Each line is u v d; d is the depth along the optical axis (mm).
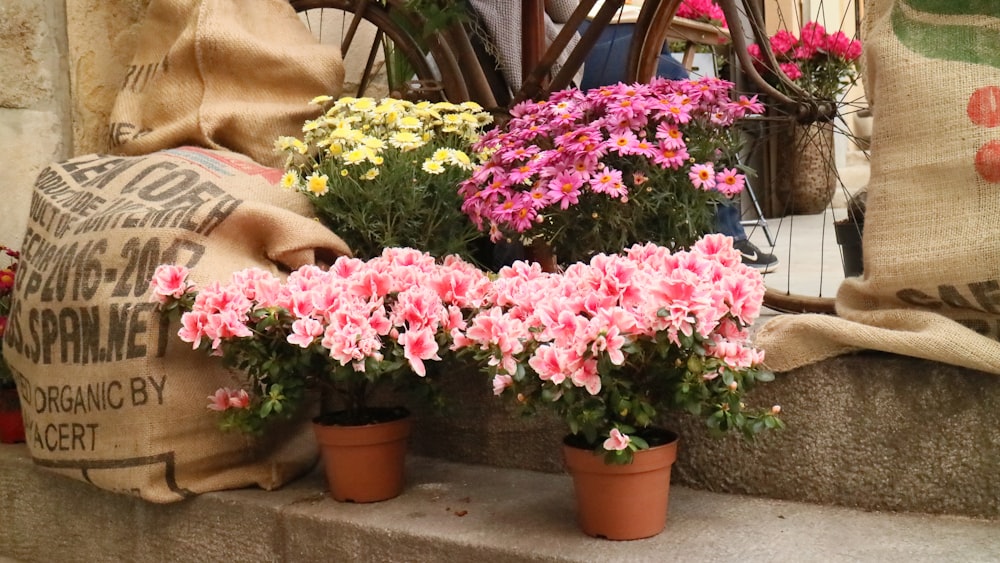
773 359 1309
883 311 1262
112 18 2350
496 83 2238
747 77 2121
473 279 1339
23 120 2189
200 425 1450
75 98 2285
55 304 1504
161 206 1541
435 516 1298
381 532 1262
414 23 2062
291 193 1711
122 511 1553
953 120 1178
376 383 1416
